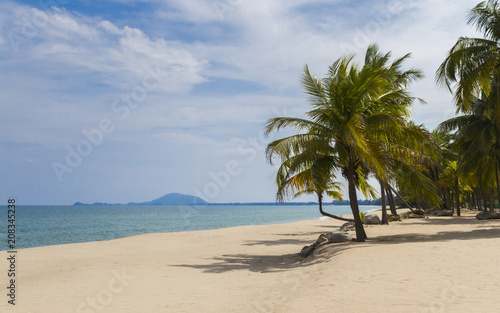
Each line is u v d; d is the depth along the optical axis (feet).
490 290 19.45
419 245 37.70
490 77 58.80
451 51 57.62
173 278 33.58
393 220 100.17
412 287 21.08
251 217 272.10
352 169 50.65
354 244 43.80
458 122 98.22
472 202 216.95
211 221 212.84
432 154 49.98
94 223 193.06
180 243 70.03
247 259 47.03
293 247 59.93
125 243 69.97
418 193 54.24
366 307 17.80
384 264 28.71
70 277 35.14
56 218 257.14
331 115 48.65
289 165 53.62
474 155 90.33
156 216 294.25
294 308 18.89
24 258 50.72
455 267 25.76
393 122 45.78
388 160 48.44
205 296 25.94
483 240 39.91
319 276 28.40
